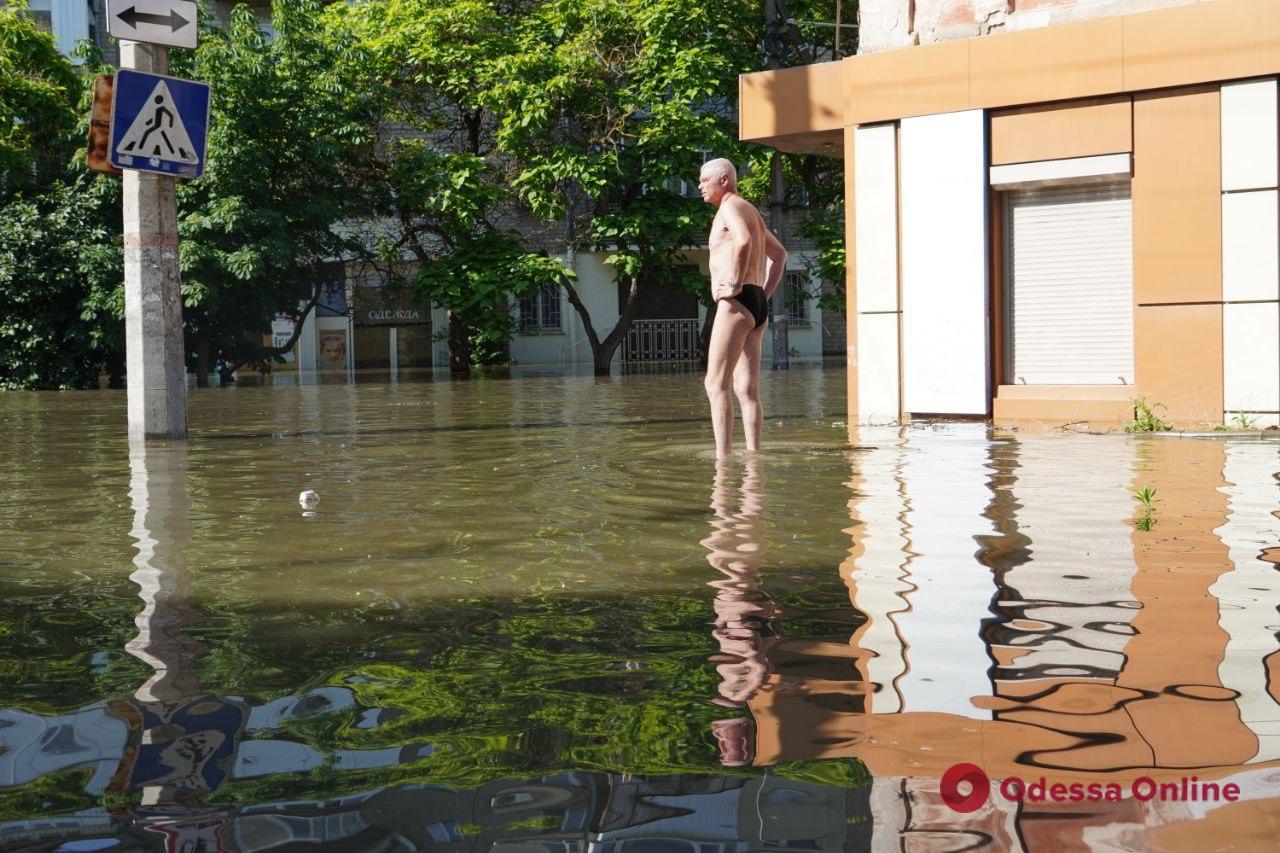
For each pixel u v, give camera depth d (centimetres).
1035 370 1063
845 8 2719
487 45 2694
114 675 238
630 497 511
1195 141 956
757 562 351
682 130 2569
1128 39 973
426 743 191
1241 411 941
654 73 2620
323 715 208
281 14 2669
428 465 682
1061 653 240
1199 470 595
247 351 2698
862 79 1118
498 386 1948
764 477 581
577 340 3622
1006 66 1036
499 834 154
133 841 154
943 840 148
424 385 2078
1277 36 909
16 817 163
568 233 3406
